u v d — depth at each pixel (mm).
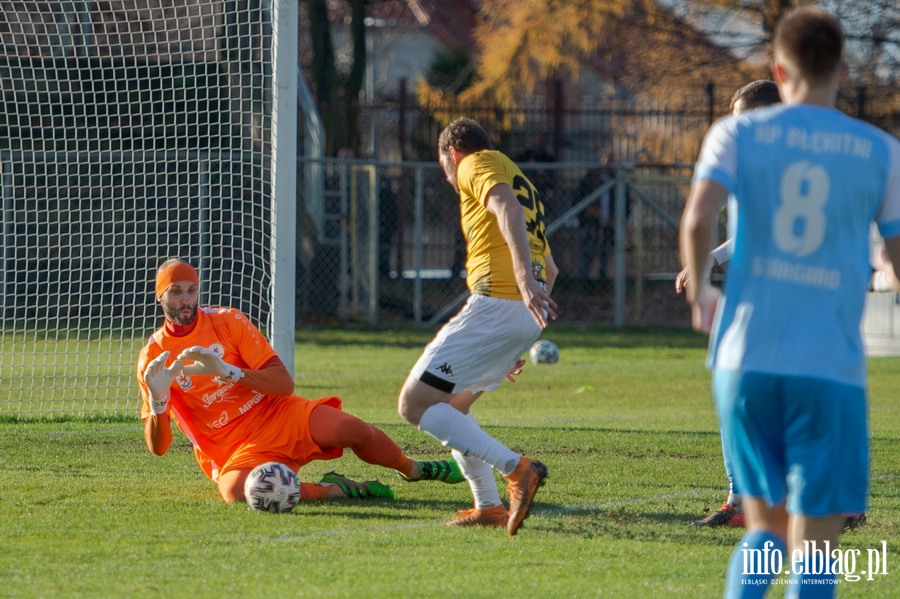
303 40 99250
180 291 17812
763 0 83062
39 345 47875
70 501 17906
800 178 9805
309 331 61594
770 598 12430
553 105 75312
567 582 12984
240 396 18297
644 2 84562
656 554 14570
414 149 76688
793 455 9875
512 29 81125
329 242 67312
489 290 15562
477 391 16500
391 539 15297
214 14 39000
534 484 15008
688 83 88688
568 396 36938
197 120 39281
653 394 37500
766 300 9828
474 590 12555
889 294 52656
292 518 16750
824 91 10172
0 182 53750
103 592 12312
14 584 12625
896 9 81125
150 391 17062
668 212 72188
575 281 71438
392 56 135250
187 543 14891
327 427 18062
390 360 48469
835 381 9633
